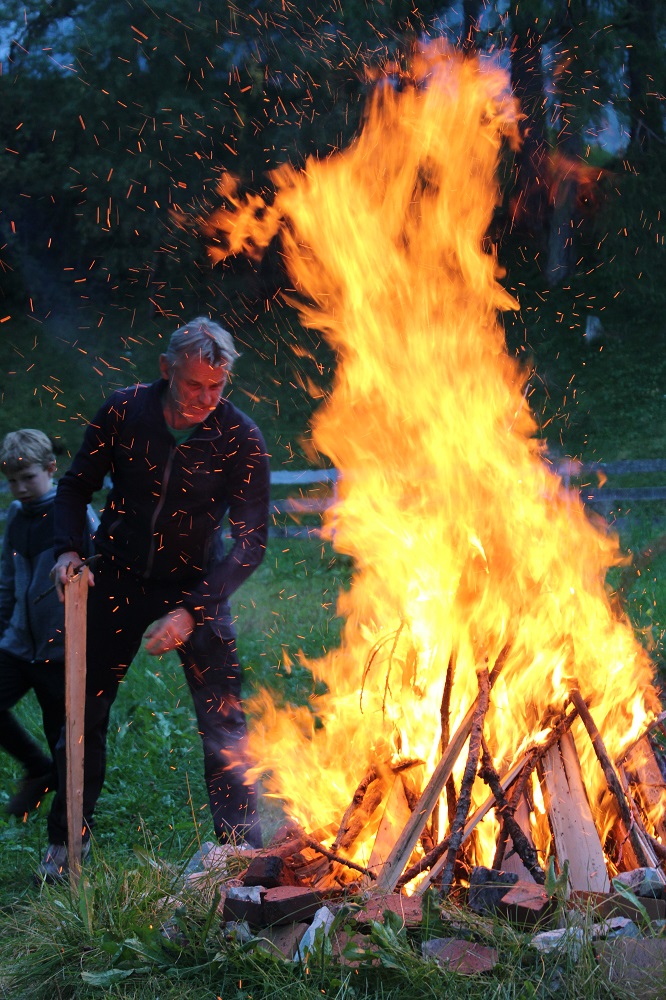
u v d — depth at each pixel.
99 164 24.62
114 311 27.16
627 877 3.21
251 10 21.42
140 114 24.00
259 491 4.18
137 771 5.54
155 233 25.73
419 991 2.87
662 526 12.60
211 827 4.72
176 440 4.01
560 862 3.35
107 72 23.72
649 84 23.03
